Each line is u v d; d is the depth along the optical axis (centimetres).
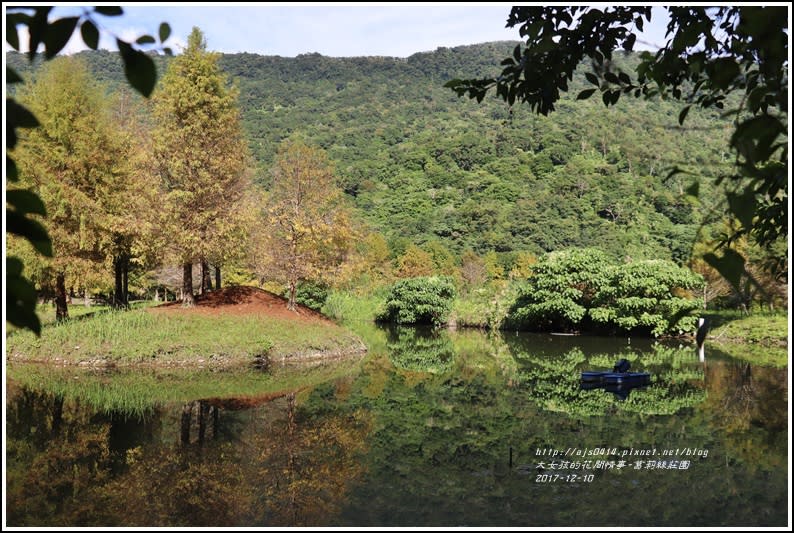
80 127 1680
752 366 1456
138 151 1695
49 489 581
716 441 773
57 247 1628
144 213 1633
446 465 674
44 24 129
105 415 901
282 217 1850
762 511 524
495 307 2759
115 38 130
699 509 532
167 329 1488
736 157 155
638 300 2152
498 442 776
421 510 529
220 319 1611
